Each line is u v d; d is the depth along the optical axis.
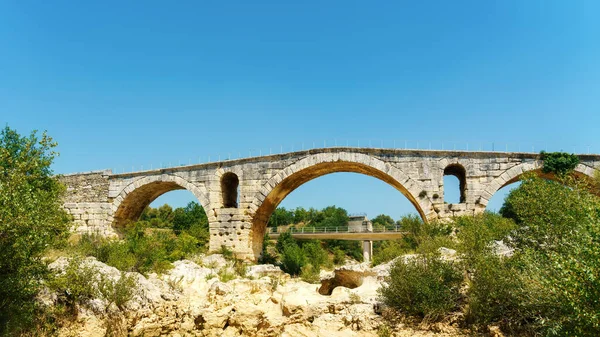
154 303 24.27
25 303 18.19
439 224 32.56
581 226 16.88
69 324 20.20
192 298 26.17
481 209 35.22
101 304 21.62
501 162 35.81
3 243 16.72
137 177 45.56
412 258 22.22
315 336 20.95
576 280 14.05
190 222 70.00
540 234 20.36
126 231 41.75
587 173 34.94
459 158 36.28
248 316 23.70
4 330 17.03
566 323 15.23
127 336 22.03
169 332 23.73
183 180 43.50
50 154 19.56
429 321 19.38
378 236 67.69
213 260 36.19
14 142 34.19
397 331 19.56
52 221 19.17
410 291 20.02
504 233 23.73
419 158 36.78
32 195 18.61
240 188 40.94
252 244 41.09
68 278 20.84
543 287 16.03
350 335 20.28
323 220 113.94
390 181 38.75
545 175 36.88
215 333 23.42
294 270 44.12
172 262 33.69
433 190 36.06
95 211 46.44
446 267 20.45
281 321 23.05
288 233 73.62
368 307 21.39
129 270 27.31
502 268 18.89
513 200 23.39
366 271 27.03
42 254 19.53
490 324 18.02
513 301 17.61
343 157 38.03
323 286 29.06
